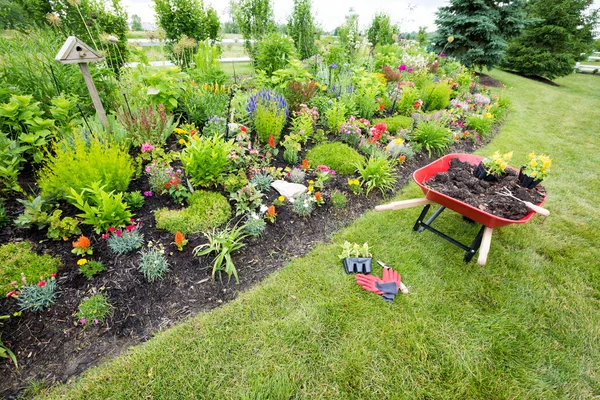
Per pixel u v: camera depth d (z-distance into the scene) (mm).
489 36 9344
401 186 3670
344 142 4254
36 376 1625
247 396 1619
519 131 5871
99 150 2588
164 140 3596
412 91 5707
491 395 1685
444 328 2027
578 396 1692
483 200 2412
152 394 1609
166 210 2695
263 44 6062
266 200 3061
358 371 1769
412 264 2557
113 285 2092
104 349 1776
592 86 12055
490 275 2475
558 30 11609
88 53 2893
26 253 2133
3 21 4852
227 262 2217
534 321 2111
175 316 1993
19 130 3090
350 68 6355
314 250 2623
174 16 6875
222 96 4535
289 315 2061
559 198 3670
